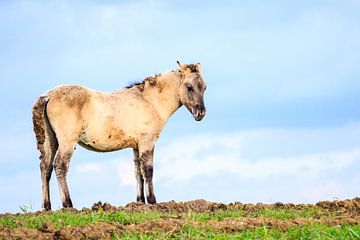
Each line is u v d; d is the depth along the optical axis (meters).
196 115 17.41
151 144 17.30
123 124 16.77
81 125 15.89
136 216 13.06
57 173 15.51
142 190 17.67
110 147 16.77
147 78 17.64
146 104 17.34
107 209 15.05
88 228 11.27
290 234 11.15
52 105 15.55
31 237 10.76
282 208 15.98
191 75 17.55
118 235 11.02
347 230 11.23
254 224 12.33
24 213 14.28
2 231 11.02
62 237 10.77
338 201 16.44
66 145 15.58
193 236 10.66
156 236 10.70
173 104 17.72
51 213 14.14
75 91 15.85
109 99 16.67
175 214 13.91
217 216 13.71
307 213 14.54
